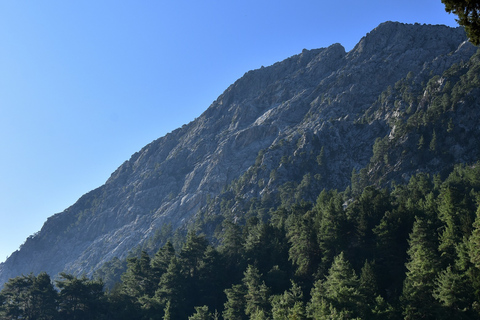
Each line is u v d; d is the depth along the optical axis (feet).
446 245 235.81
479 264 192.54
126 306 335.47
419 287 207.00
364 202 328.29
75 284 339.57
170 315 303.68
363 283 226.99
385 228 279.49
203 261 359.87
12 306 336.08
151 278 365.81
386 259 269.64
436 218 291.58
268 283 299.38
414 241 252.01
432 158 643.04
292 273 310.86
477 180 425.69
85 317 341.21
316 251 308.19
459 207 280.92
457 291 190.19
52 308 342.44
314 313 202.80
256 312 250.78
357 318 180.24
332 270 229.66
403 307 201.36
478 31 69.72
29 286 356.79
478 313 183.52
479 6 69.15
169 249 388.78
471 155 613.93
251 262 345.72
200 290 343.67
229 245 378.53
